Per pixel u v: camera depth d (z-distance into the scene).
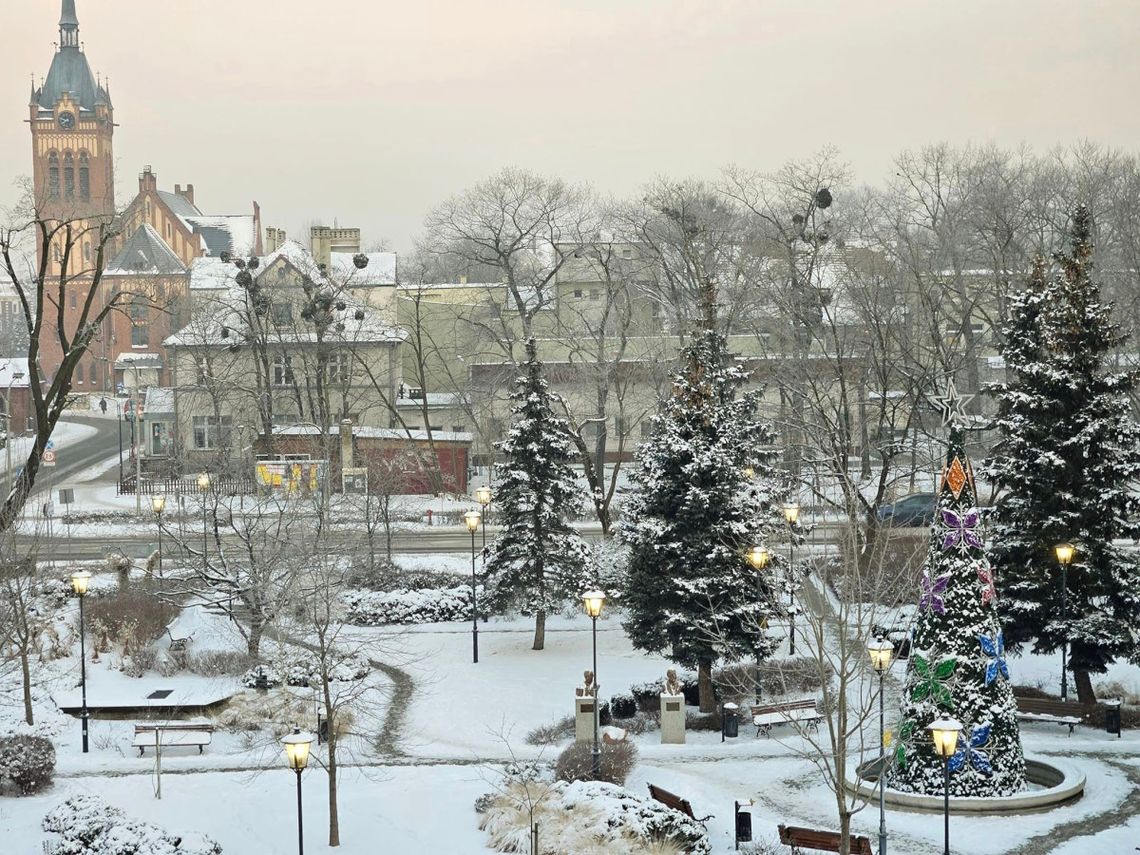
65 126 147.75
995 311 82.69
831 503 45.41
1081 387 36.19
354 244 102.50
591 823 26.56
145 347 130.00
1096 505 36.25
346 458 71.25
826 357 62.31
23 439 100.31
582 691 34.72
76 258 139.88
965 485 28.67
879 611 42.75
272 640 44.53
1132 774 30.89
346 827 28.19
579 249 74.19
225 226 152.25
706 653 37.84
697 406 38.91
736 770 32.31
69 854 25.92
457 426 88.31
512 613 49.66
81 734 36.12
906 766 28.91
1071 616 36.34
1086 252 36.78
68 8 151.88
